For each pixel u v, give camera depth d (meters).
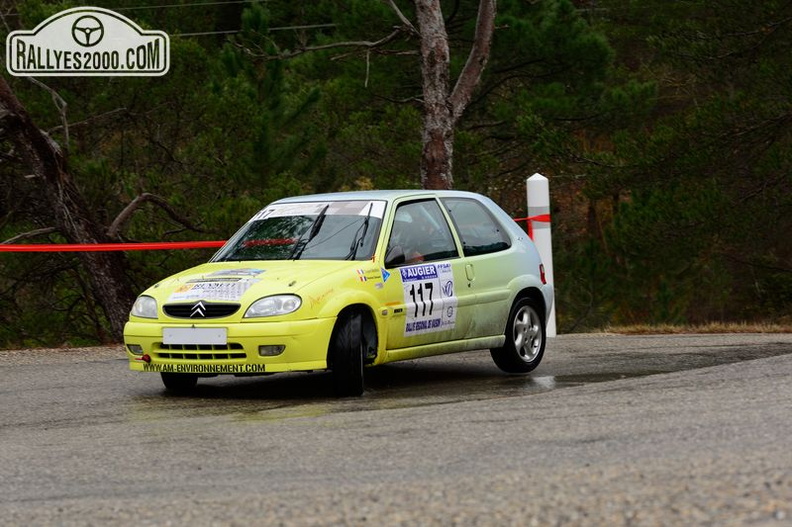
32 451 23.27
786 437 20.23
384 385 32.81
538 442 21.42
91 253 58.88
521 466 19.08
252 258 32.94
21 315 71.06
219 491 18.38
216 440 23.58
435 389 31.50
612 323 89.31
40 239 67.38
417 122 91.25
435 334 32.84
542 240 47.53
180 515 16.23
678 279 93.31
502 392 30.17
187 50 69.88
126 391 32.66
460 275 33.78
